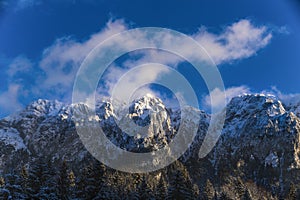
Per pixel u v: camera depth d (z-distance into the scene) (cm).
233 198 17100
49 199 9500
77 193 10800
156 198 11775
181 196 10994
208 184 14900
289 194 17862
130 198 11512
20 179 9700
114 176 13362
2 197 9225
